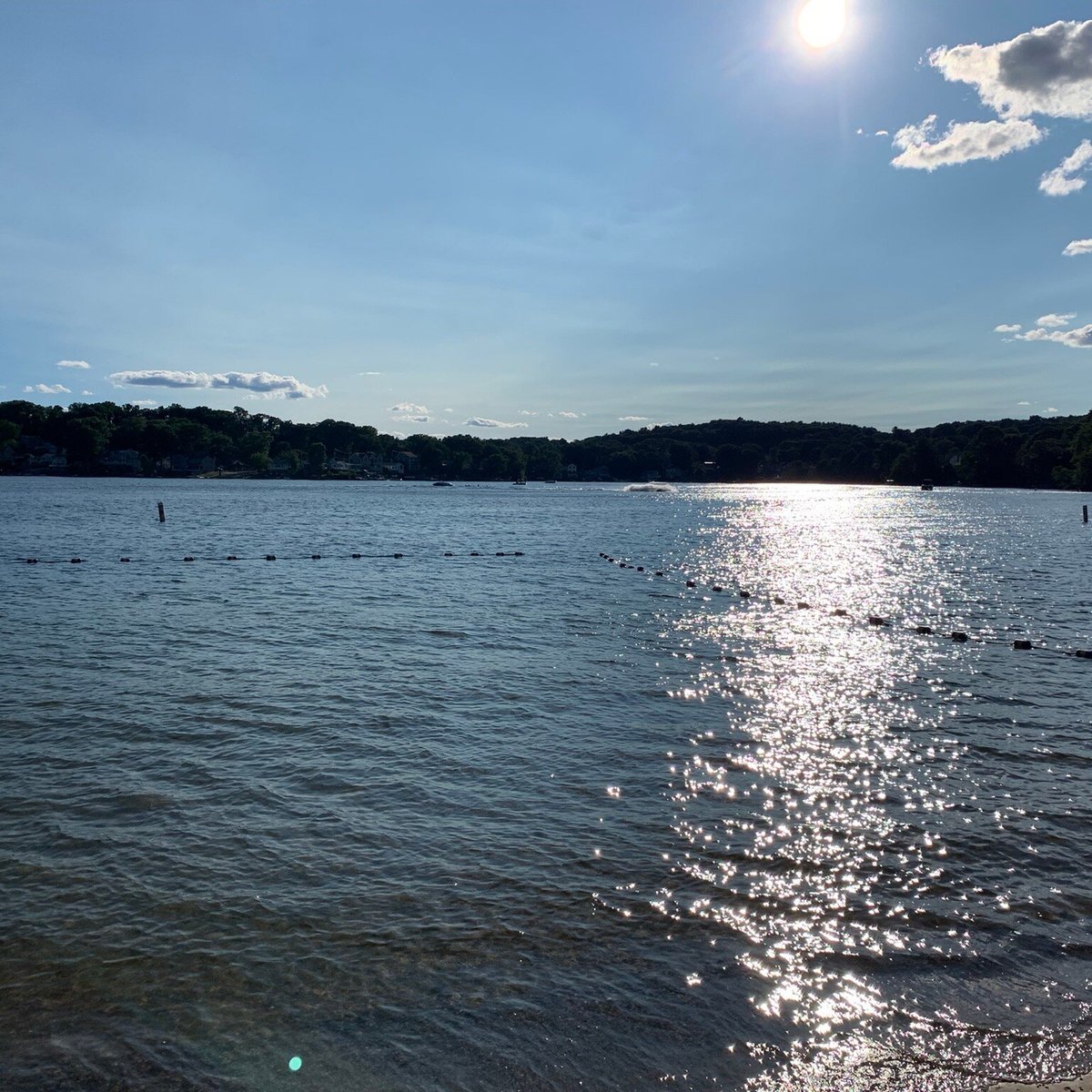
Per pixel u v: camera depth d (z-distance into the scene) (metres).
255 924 8.66
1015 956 8.24
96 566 40.88
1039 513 106.81
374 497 151.38
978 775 12.96
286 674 18.59
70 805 11.45
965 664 20.84
